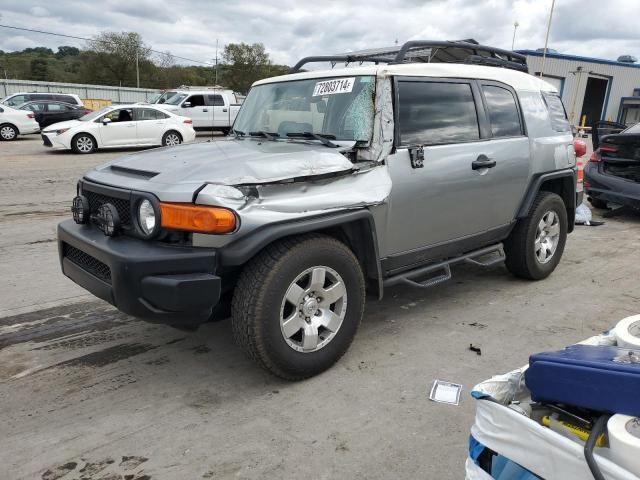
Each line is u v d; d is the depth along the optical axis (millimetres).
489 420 1904
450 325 4320
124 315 4492
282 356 3229
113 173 3561
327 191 3361
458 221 4297
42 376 3512
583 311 4641
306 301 3311
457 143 4191
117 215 3186
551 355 1881
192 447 2791
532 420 1772
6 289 5062
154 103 24203
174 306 2920
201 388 3365
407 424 2988
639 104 41469
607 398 1696
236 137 4516
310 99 4109
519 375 2035
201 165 3273
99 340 4035
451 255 4480
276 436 2881
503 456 1856
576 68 38406
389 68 3807
